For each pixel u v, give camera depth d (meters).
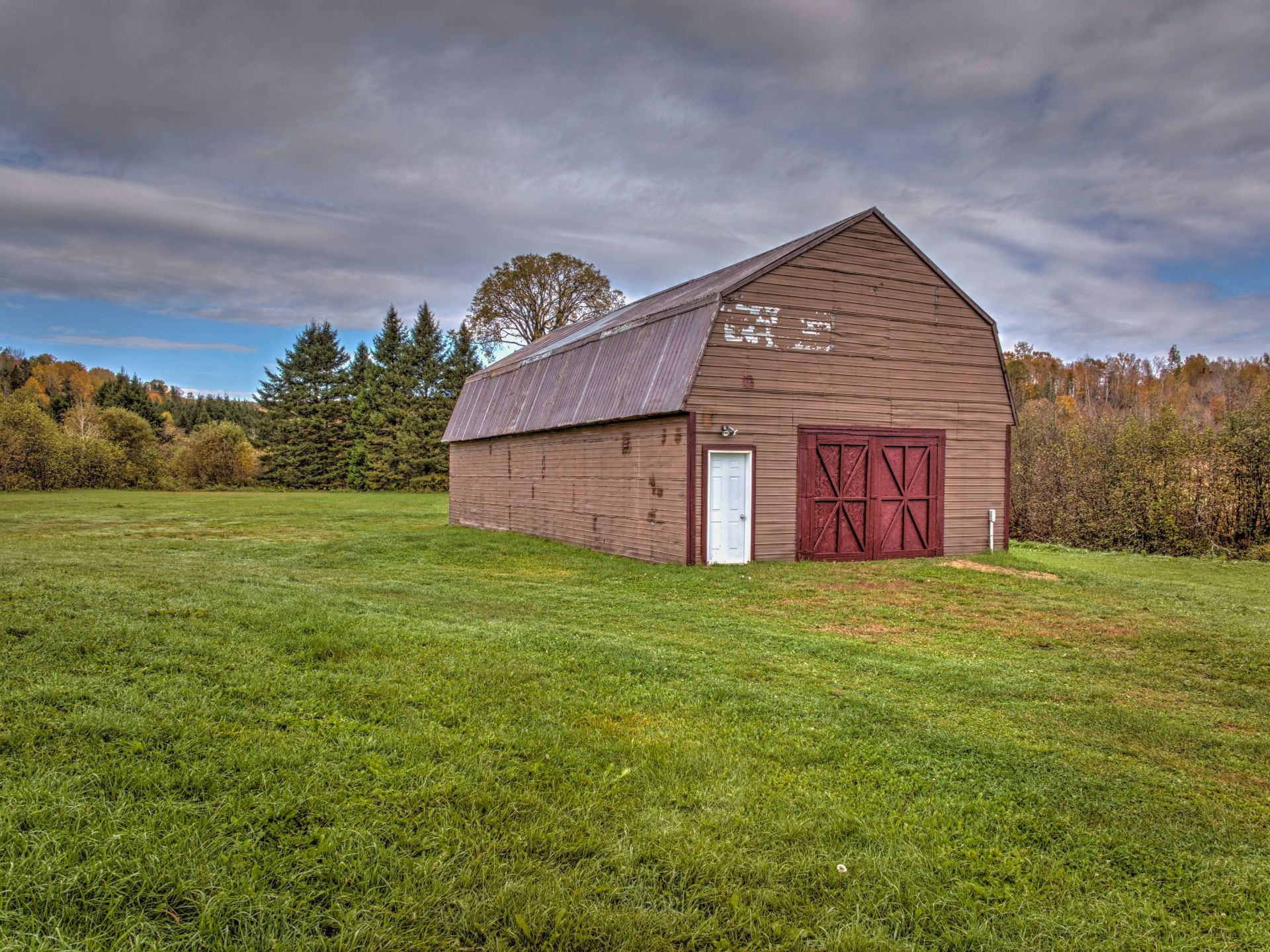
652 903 3.02
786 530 14.38
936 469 15.73
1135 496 20.03
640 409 14.69
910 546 15.45
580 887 3.07
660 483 14.41
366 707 4.95
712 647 7.49
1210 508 18.86
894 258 15.37
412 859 3.20
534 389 20.34
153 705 4.59
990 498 16.39
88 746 3.96
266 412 53.66
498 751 4.34
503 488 21.64
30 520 23.44
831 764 4.50
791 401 14.38
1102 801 4.17
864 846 3.56
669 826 3.61
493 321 46.25
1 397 49.84
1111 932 3.00
